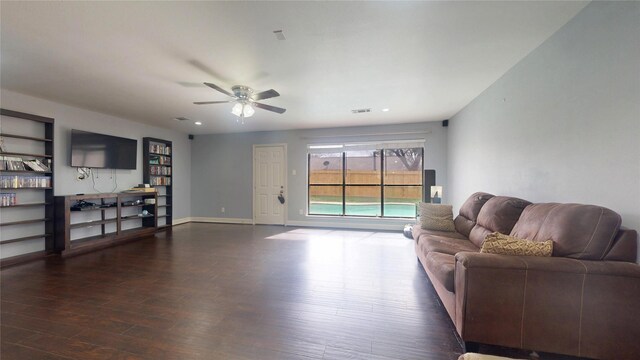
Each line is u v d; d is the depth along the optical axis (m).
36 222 3.87
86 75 3.03
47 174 3.98
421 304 2.39
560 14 1.96
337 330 1.99
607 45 1.72
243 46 2.38
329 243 4.64
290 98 3.90
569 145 2.06
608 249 1.57
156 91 3.55
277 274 3.14
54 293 2.61
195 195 6.96
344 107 4.41
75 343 1.82
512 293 1.59
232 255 3.92
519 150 2.75
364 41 2.31
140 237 5.08
